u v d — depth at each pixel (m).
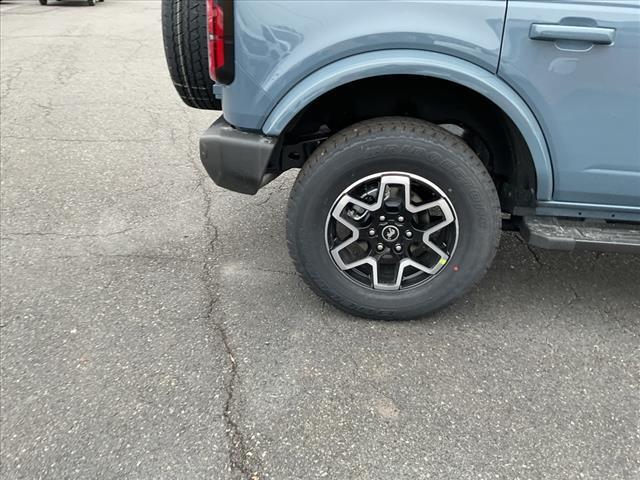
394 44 2.32
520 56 2.31
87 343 2.71
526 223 2.71
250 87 2.45
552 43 2.29
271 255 3.49
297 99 2.41
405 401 2.39
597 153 2.47
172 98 6.70
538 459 2.13
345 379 2.51
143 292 3.10
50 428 2.24
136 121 5.84
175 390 2.44
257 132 2.58
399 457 2.13
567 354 2.69
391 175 2.54
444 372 2.56
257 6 2.33
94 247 3.52
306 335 2.79
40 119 5.79
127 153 5.00
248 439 2.21
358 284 2.79
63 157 4.86
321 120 2.80
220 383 2.48
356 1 2.29
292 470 2.08
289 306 3.01
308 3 2.31
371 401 2.39
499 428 2.27
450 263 2.70
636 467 2.11
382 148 2.48
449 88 2.62
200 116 6.08
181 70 2.86
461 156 2.48
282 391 2.44
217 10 2.36
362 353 2.67
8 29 11.27
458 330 2.84
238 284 3.19
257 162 2.58
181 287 3.15
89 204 4.06
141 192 4.27
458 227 2.63
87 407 2.34
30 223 3.78
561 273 3.35
